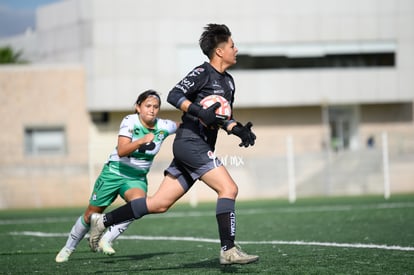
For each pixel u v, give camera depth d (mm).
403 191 98188
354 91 120688
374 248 28203
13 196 93938
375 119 124812
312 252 27297
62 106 116000
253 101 119438
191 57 117312
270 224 43969
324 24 120250
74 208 81000
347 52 120812
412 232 35031
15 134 114688
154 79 116750
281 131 123000
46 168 93438
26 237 39594
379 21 121125
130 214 21969
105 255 28594
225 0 117938
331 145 123562
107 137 117688
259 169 98250
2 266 25828
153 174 91562
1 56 132375
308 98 120188
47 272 23516
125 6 116562
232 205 20891
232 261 20672
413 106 125312
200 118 20375
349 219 45562
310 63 120562
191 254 28266
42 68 115438
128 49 116562
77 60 120000
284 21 119438
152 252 29594
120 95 116125
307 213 53375
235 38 118500
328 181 97500
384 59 121938
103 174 25109
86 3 117062
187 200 89750
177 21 116938
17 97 115000
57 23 124688
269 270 22109
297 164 98188
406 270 21781
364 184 97625
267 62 119750
